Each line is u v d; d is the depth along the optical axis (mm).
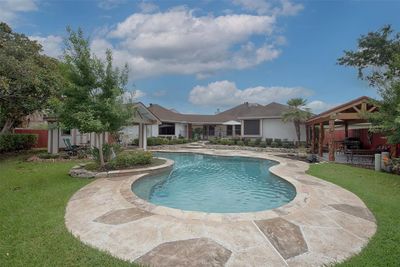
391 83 11008
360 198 7688
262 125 30891
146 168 12664
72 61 10930
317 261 4117
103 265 3889
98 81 11305
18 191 8203
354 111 16219
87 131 11102
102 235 4973
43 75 16953
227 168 17125
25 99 16922
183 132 41750
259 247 4539
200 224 5484
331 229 5340
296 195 7934
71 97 11156
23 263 3934
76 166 12695
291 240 4824
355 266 3912
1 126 21750
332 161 16344
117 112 11195
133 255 4238
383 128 11141
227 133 44188
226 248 4484
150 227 5332
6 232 5016
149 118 25234
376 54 20859
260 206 8922
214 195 10422
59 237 4812
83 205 6824
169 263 4004
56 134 19234
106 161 13062
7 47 15539
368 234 5141
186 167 17234
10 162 15164
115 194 7918
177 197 10117
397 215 6125
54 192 8070
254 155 21328
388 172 12398
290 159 18766
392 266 3908
